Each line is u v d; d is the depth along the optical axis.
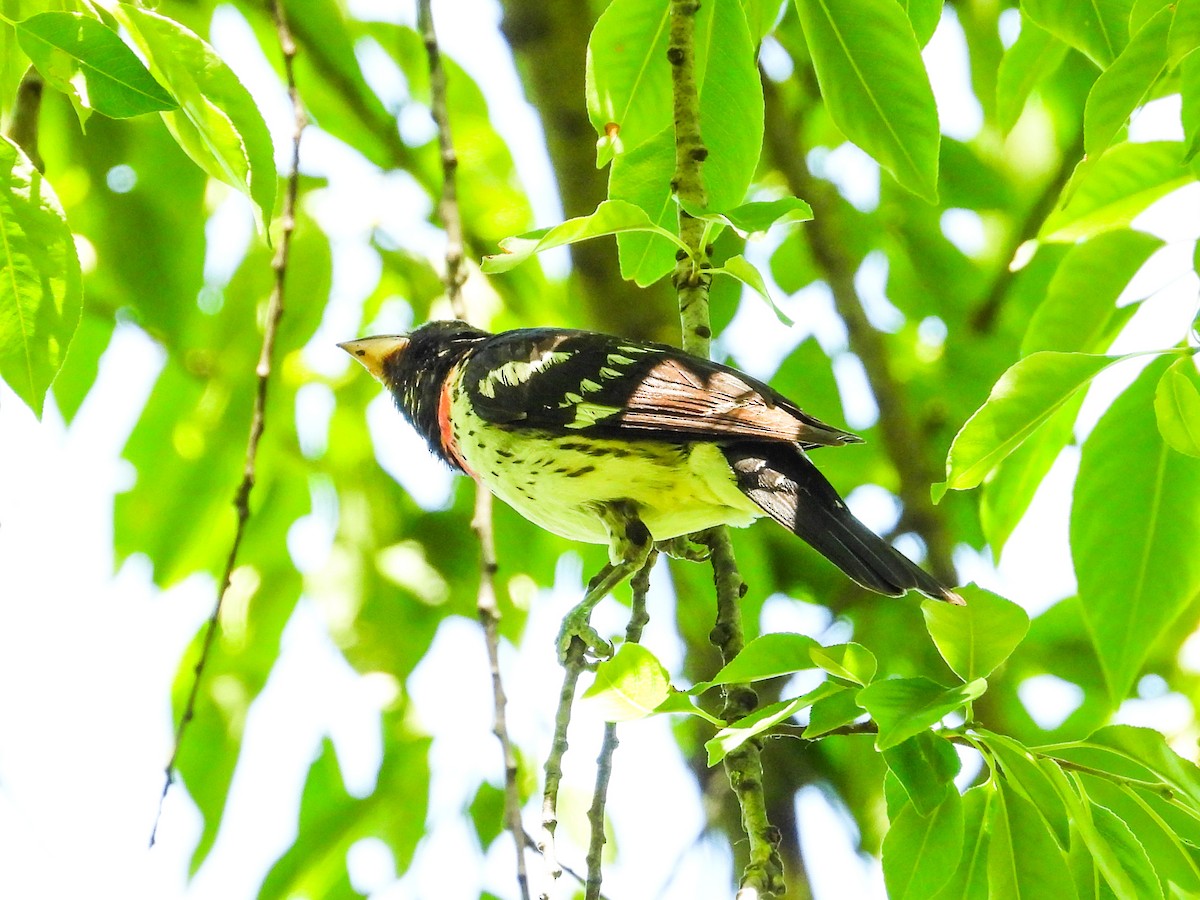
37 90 7.62
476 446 8.73
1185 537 7.05
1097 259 7.59
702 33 7.68
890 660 11.39
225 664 10.41
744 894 5.59
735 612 7.23
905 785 5.21
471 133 11.77
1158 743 5.66
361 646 10.37
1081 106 12.08
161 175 11.00
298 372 10.68
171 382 10.97
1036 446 7.83
